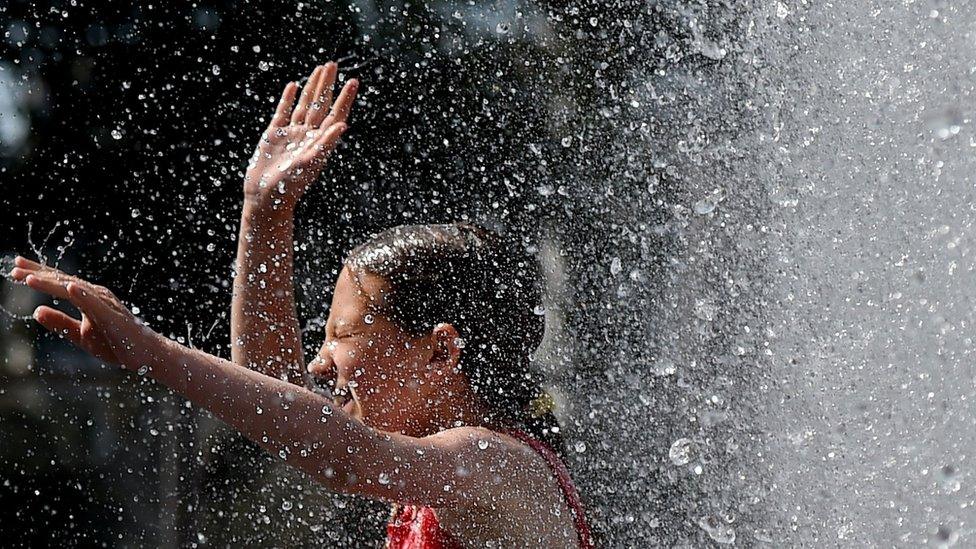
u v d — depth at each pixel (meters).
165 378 5.31
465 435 6.33
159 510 15.02
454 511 6.26
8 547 15.22
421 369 6.92
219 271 17.00
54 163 17.14
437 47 16.09
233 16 17.66
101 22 17.53
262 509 13.81
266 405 5.52
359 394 6.98
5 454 15.79
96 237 17.12
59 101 17.39
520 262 7.56
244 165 17.41
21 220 17.09
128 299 16.83
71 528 15.18
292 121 7.60
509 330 7.27
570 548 6.53
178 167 17.33
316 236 15.22
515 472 6.38
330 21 17.28
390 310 6.93
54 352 16.69
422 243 7.11
